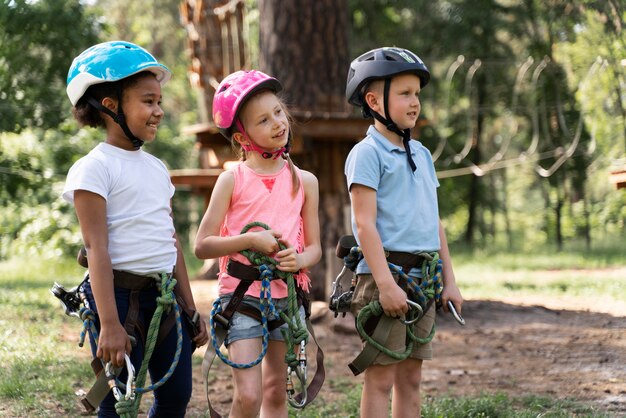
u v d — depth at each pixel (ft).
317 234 17.07
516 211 163.02
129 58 14.85
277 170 16.81
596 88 59.67
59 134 64.69
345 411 22.99
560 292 50.34
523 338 35.45
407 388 17.29
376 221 16.85
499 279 60.08
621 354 31.24
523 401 23.86
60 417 21.48
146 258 14.94
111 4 106.01
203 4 58.39
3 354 27.68
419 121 41.75
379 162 16.74
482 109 98.63
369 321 16.75
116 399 14.76
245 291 16.17
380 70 16.66
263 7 43.68
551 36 66.44
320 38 42.98
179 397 15.39
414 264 16.74
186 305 15.71
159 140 99.55
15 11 47.88
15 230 79.10
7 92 48.47
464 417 21.97
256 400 15.85
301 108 42.75
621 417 21.84
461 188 115.44
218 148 50.16
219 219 16.53
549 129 89.15
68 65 49.32
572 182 99.04
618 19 49.14
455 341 35.27
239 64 57.57
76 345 30.30
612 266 69.05
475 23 92.89
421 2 94.02
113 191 14.84
